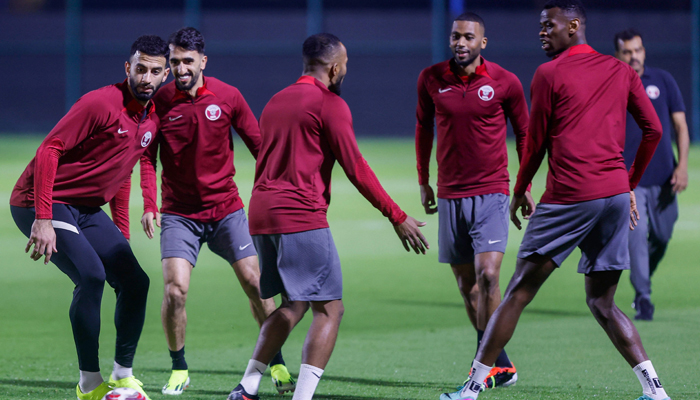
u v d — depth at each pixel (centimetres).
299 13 12456
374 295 2844
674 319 2338
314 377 1339
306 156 1355
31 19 12462
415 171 7638
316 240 1352
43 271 3297
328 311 1373
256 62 12525
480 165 1805
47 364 1850
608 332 1455
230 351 2039
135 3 12525
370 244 4112
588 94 1416
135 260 1503
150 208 1767
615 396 1541
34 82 12544
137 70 1427
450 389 1627
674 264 3394
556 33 1462
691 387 1592
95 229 1483
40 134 12594
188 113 1705
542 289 2923
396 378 1728
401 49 12525
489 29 12188
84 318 1407
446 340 2145
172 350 1648
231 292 2892
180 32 1698
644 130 1475
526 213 1627
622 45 2400
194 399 1555
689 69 12000
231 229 1755
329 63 1397
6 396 1534
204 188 1728
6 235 4306
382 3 12594
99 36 12469
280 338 1399
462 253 1859
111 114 1423
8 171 7512
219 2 12562
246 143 1817
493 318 1445
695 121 11988
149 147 1773
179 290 1644
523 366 1830
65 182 1439
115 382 1511
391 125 12681
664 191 2425
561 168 1421
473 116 1791
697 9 11925
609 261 1426
